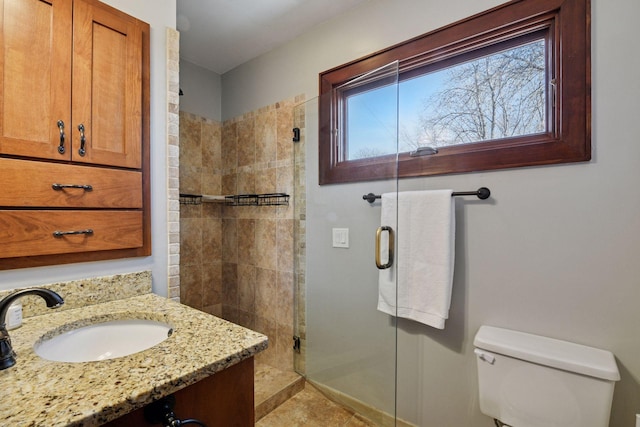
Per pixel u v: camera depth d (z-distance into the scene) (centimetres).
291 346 197
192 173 227
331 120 175
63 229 101
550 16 114
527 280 119
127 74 117
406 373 150
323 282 181
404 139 153
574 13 108
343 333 172
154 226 127
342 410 168
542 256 116
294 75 195
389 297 149
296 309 195
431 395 143
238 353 73
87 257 108
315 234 185
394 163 145
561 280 112
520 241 120
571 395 99
